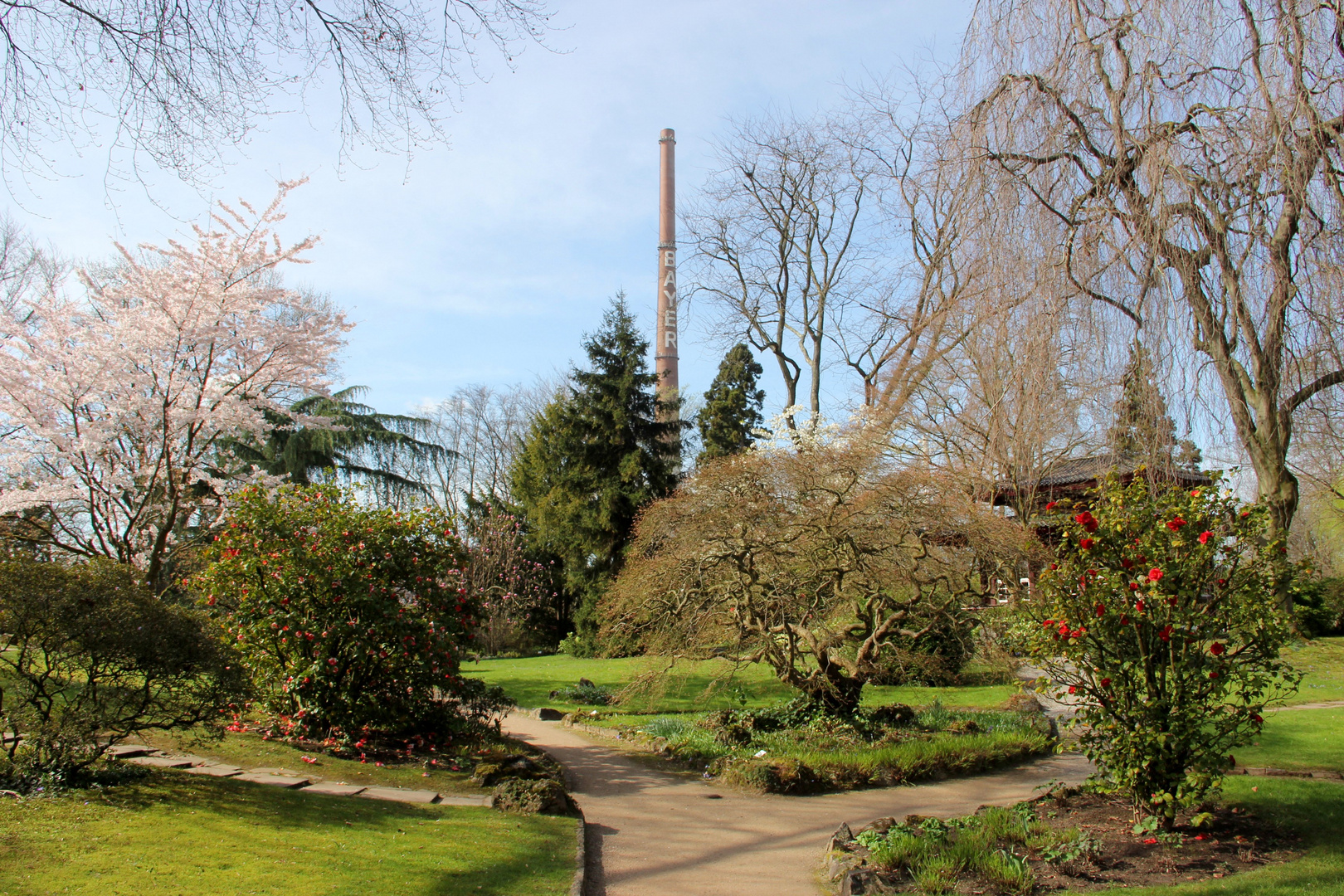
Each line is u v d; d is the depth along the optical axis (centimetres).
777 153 2617
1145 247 782
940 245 1046
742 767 873
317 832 526
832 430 2191
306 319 1384
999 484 1441
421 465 2988
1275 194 767
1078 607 595
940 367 1791
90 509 1172
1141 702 583
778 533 1138
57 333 1174
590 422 2617
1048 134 872
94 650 550
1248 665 584
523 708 1416
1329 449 926
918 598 1100
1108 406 833
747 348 3431
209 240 1222
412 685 897
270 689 841
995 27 927
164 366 1203
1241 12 776
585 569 2573
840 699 1127
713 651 1258
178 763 665
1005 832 586
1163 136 793
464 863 500
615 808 751
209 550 869
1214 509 586
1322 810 630
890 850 541
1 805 505
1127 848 548
